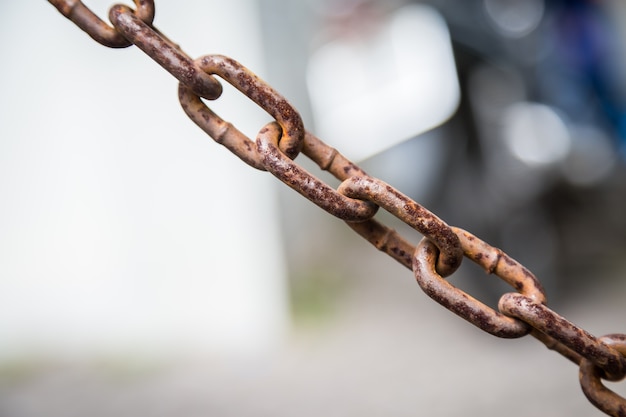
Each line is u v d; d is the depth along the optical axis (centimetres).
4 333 394
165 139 379
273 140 90
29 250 390
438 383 312
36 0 371
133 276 387
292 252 524
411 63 306
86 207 386
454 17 307
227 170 380
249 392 327
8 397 347
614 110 359
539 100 326
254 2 365
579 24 359
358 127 319
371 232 98
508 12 326
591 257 439
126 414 315
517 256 322
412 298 448
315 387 324
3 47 371
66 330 394
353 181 88
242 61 359
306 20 564
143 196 383
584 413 267
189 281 385
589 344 89
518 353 337
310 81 354
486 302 311
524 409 277
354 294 472
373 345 369
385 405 296
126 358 384
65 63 375
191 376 355
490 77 313
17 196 386
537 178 313
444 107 303
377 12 314
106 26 92
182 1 357
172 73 89
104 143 381
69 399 339
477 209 308
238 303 383
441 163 305
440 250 90
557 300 350
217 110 359
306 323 419
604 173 344
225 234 382
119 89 377
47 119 379
